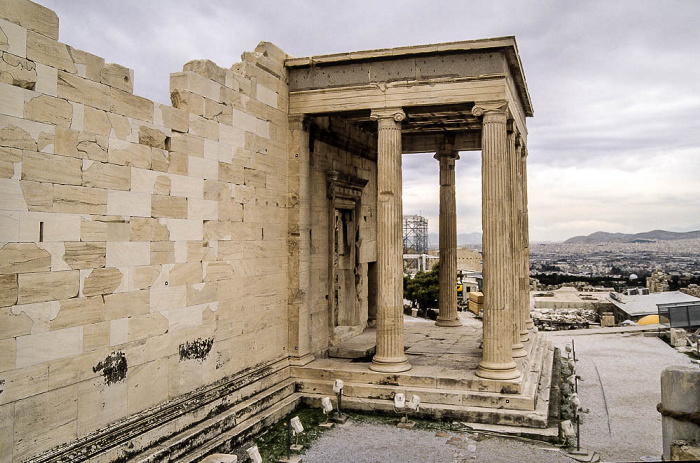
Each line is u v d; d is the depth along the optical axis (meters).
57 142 10.91
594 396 21.25
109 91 12.14
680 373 9.35
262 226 18.28
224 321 16.14
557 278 176.38
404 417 16.81
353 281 26.31
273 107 19.08
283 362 19.38
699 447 8.88
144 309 13.07
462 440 15.40
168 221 13.90
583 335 37.47
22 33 10.24
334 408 18.19
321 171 22.16
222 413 15.39
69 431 11.08
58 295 10.91
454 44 18.08
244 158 17.25
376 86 19.11
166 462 12.78
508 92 18.64
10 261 10.00
